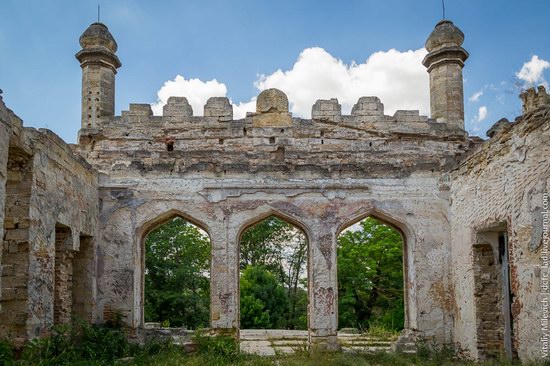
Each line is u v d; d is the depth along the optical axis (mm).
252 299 24609
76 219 11289
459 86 16625
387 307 24656
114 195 12938
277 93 15586
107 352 10500
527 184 9039
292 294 29984
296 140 15406
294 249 30500
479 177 11047
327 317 12555
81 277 12281
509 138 9688
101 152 14945
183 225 26578
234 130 15469
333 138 15516
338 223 12883
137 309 12781
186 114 15656
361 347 13750
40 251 9406
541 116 8695
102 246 12766
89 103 15930
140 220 12867
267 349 13664
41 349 8938
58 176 10305
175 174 13031
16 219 9008
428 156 15586
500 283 11078
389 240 23359
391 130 15641
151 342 11797
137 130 15625
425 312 12648
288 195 12961
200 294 26547
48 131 9828
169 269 25062
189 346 11719
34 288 9148
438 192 13031
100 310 12539
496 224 10250
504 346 10844
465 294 11836
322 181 13023
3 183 7949
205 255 26688
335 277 12688
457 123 16281
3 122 7980
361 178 13062
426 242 12867
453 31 16672
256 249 29953
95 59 16188
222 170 13047
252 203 12930
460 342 12086
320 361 10320
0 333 8789
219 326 12422
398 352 12023
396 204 12984
